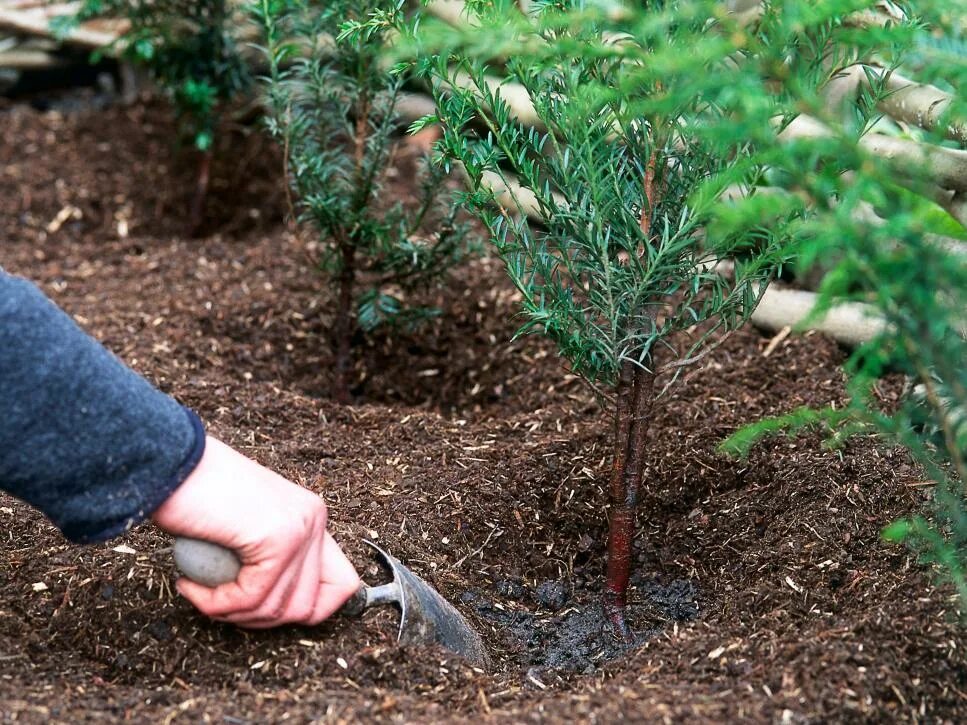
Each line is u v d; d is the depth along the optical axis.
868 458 2.23
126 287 3.38
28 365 1.46
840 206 1.33
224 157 4.18
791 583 1.95
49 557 2.00
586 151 1.75
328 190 2.80
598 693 1.69
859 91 1.91
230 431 2.61
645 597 2.15
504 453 2.51
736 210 1.28
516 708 1.68
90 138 4.36
